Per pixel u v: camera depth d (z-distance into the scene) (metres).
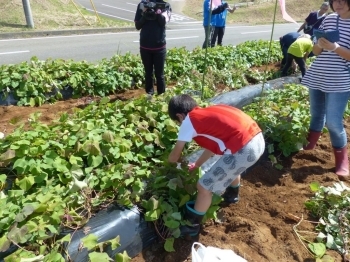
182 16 25.03
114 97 6.98
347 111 5.96
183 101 3.10
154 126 4.19
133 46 12.98
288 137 4.59
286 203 3.74
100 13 21.70
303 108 5.27
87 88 6.88
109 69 7.35
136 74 7.52
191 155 3.97
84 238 2.70
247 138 2.93
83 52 11.53
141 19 5.87
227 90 7.38
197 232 3.19
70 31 15.11
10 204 2.91
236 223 3.38
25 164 3.35
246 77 8.44
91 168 3.47
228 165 2.96
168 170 3.43
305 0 33.44
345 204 3.50
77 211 3.10
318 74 4.14
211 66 8.27
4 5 15.89
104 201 3.21
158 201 3.04
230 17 27.38
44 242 2.71
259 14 29.28
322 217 3.45
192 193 3.20
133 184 3.28
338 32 3.75
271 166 4.38
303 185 4.09
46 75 6.53
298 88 6.23
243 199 3.78
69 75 6.82
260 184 4.06
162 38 6.01
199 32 17.78
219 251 2.67
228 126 2.92
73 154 3.62
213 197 3.17
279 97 5.81
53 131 3.89
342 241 3.20
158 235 3.11
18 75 6.29
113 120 4.20
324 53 4.09
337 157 4.31
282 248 3.17
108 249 2.84
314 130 4.57
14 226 2.65
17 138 3.63
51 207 2.81
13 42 12.52
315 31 3.88
